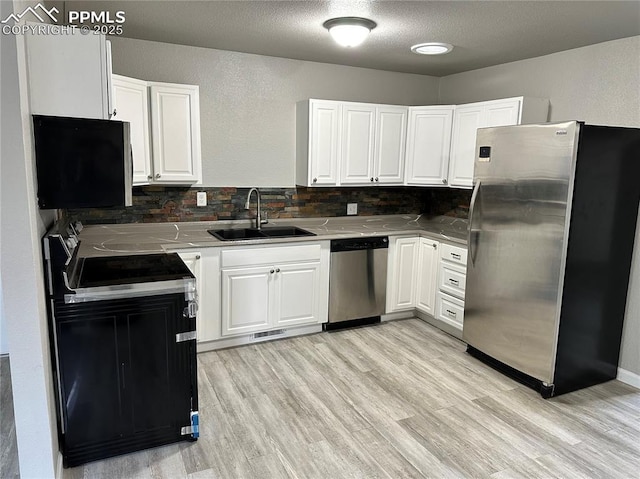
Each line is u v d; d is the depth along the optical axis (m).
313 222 4.27
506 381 3.08
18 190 1.64
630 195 2.93
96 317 2.09
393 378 3.09
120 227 3.53
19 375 1.76
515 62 3.83
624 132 2.80
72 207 2.04
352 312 3.95
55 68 2.03
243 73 3.78
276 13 2.69
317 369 3.20
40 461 1.85
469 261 3.39
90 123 2.05
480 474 2.15
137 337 2.18
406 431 2.48
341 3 2.48
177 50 3.51
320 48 3.54
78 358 2.09
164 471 2.13
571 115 3.40
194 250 3.23
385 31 3.00
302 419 2.58
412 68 4.23
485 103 3.67
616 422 2.61
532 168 2.83
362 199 4.51
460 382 3.05
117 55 3.32
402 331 3.96
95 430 2.17
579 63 3.32
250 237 3.89
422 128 4.12
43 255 1.98
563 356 2.86
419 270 4.13
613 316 3.04
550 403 2.81
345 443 2.37
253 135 3.90
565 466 2.22
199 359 3.32
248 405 2.72
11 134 1.60
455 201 4.43
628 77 3.02
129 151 2.14
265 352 3.47
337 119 3.90
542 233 2.80
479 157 3.22
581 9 2.50
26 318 1.73
